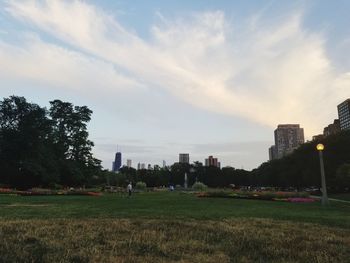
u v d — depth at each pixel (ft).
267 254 30.19
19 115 271.28
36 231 38.34
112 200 113.39
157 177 511.81
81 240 33.88
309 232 42.32
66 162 292.81
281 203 115.85
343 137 286.87
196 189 280.31
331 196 206.80
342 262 27.86
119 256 28.17
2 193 156.76
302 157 314.14
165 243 33.37
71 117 318.45
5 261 25.79
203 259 27.94
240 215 63.36
